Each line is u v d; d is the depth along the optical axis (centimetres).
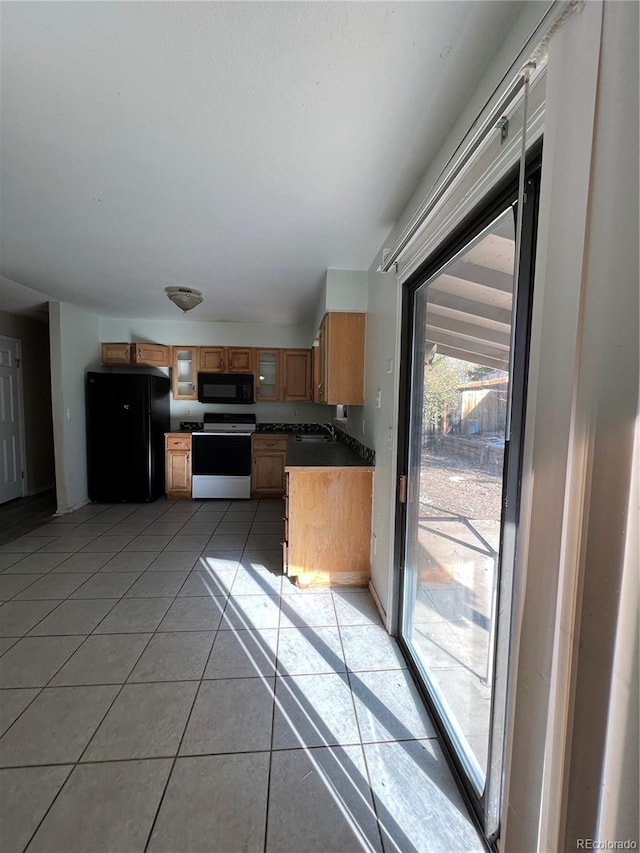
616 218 53
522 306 91
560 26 62
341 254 251
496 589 112
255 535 356
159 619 218
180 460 482
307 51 99
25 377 484
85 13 90
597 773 58
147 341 497
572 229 61
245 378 499
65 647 193
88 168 157
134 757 134
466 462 132
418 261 162
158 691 165
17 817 115
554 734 66
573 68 60
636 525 53
